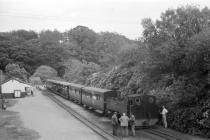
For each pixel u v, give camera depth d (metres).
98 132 25.86
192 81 25.62
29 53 133.00
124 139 23.03
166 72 28.28
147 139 22.98
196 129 23.91
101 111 37.03
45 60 136.00
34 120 33.09
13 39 145.00
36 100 58.28
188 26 27.20
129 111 27.03
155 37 28.25
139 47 31.12
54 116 36.25
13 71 105.50
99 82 58.69
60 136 24.62
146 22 28.98
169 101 28.52
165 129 26.56
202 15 27.61
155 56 27.25
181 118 25.58
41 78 118.69
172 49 25.66
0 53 123.81
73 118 34.69
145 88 34.75
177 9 28.22
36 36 180.38
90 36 159.88
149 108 27.23
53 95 72.25
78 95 49.53
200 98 25.45
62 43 157.12
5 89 64.69
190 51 24.16
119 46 119.44
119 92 35.31
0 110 42.06
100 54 131.50
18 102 54.16
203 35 23.91
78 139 23.48
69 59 129.62
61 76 130.75
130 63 45.50
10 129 27.73
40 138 23.88
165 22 28.12
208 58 23.52
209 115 22.94
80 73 83.31
